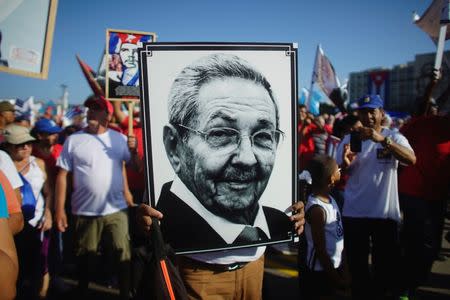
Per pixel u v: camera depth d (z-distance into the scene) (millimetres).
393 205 3424
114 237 3664
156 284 1562
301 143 6684
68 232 5477
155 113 1746
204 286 1968
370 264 4809
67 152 3680
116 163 3727
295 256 5598
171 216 1760
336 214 2949
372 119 3438
